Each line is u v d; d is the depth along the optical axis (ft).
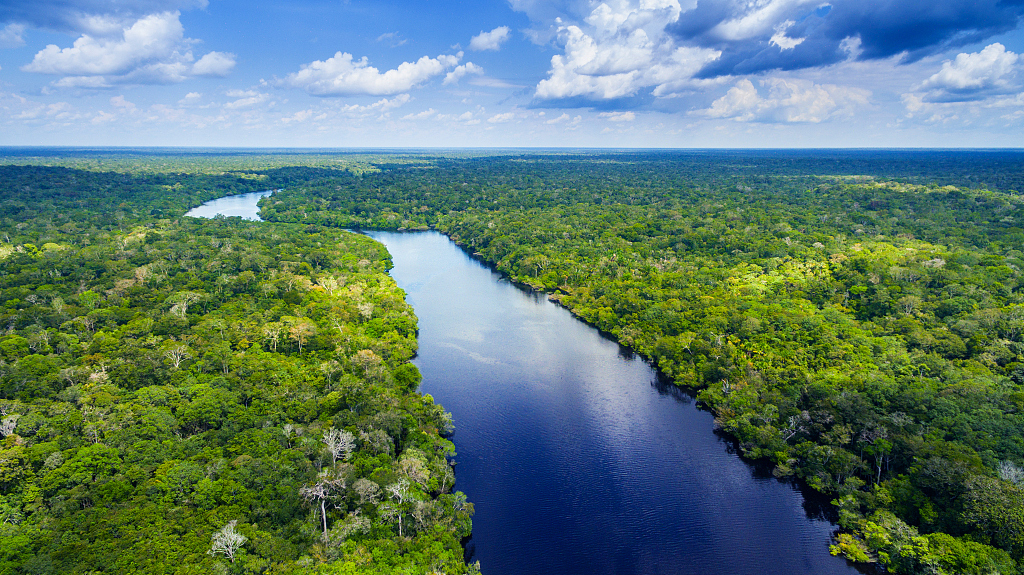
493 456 376.27
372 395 383.24
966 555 249.14
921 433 326.24
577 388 469.16
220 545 240.53
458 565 261.65
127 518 256.93
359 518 273.95
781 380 418.31
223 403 355.36
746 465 367.86
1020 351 418.72
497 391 461.78
